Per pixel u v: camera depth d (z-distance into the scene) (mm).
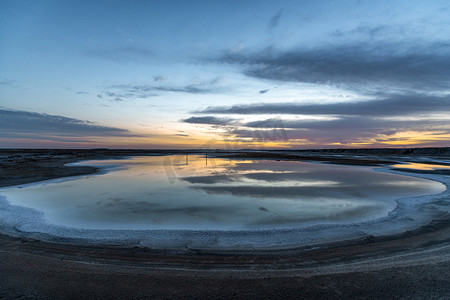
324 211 7457
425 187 11359
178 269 3777
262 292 3139
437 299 2943
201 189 10969
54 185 12109
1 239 5160
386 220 6422
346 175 15492
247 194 9891
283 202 8609
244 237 5293
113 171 18328
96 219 6723
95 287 3281
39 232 5617
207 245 4832
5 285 3334
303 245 4781
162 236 5375
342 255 4242
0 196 9633
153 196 9578
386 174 15930
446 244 4648
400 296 3012
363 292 3105
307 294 3080
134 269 3785
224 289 3219
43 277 3543
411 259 4012
